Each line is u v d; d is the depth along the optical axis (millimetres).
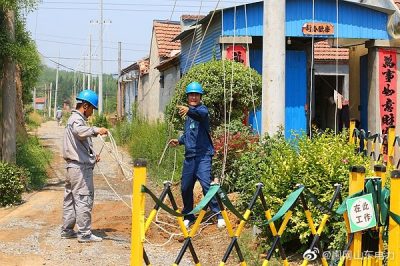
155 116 26938
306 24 14805
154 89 27375
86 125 8445
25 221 10039
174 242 8438
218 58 14945
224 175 10547
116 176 16188
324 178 7227
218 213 8617
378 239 5562
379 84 15445
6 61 13086
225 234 8523
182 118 12680
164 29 27156
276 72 8891
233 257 7402
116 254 7777
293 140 8672
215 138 11039
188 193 9070
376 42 15297
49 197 12648
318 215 7008
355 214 5324
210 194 5051
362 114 16750
